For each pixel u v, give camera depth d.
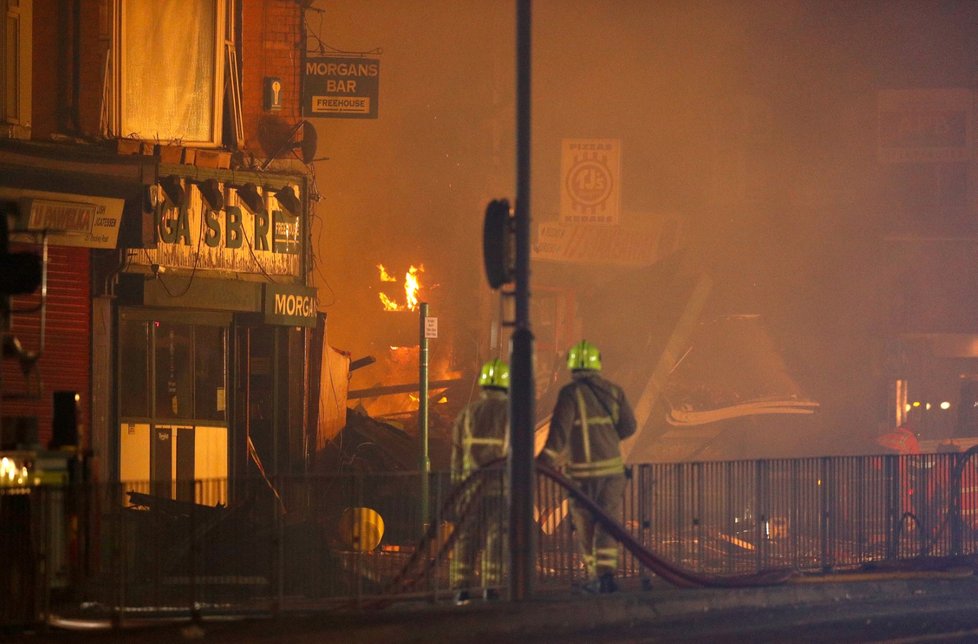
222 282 75.44
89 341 69.81
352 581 49.06
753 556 53.41
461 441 46.56
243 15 79.75
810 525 55.12
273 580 42.91
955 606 50.12
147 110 73.44
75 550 40.38
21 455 42.59
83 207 68.50
